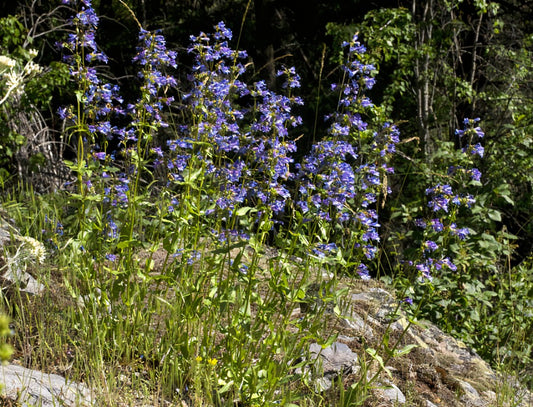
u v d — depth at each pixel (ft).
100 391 9.61
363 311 15.61
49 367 10.18
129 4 43.29
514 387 15.06
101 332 10.78
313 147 11.85
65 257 11.66
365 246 12.14
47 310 11.66
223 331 10.78
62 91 30.53
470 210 20.35
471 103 41.37
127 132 12.09
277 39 48.80
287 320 10.76
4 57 9.70
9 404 8.63
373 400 11.94
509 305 20.35
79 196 10.87
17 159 25.20
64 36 39.06
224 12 48.16
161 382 10.48
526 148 30.66
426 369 14.02
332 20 47.06
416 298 18.15
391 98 37.99
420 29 38.86
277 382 10.38
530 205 36.70
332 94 43.11
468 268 20.16
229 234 11.15
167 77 11.62
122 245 10.77
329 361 12.63
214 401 10.62
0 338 10.28
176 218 10.94
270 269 10.67
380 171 12.41
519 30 46.24
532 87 45.50
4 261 12.51
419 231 18.28
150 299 11.48
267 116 11.21
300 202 11.59
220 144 11.53
